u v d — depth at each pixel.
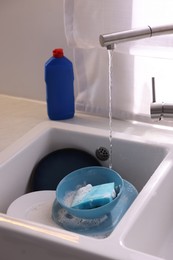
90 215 0.92
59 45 1.32
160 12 1.06
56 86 1.23
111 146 1.14
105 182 1.06
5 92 1.49
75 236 0.73
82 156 1.16
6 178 1.05
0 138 1.18
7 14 1.35
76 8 1.14
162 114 0.93
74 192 1.04
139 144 1.10
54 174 1.15
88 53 1.23
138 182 1.15
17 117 1.32
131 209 0.81
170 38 1.04
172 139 1.13
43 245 0.73
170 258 0.93
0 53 1.43
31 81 1.43
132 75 1.19
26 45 1.37
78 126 1.21
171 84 1.16
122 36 0.92
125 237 0.73
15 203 1.03
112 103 1.26
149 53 1.08
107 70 1.21
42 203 1.04
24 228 0.75
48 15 1.29
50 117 1.28
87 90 1.29
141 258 0.67
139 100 1.22
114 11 1.10
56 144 1.22
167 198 0.97
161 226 0.95
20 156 1.09
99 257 0.68
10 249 0.77
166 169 0.96
